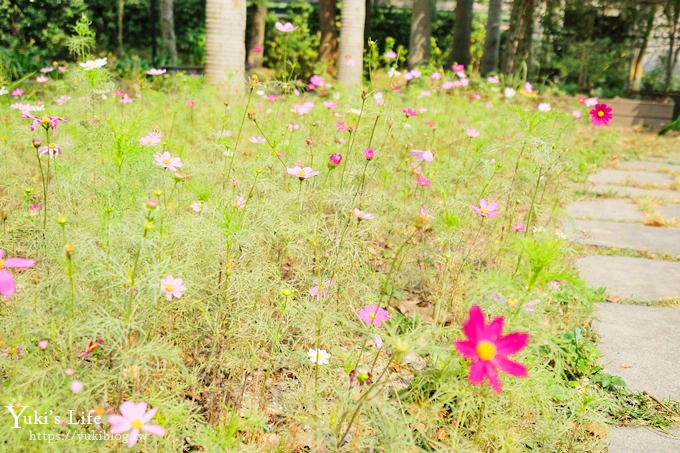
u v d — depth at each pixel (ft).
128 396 5.98
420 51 44.75
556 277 5.96
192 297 7.14
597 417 6.62
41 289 6.54
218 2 27.58
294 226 8.96
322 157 11.84
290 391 7.29
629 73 45.55
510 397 6.36
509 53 41.29
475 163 12.84
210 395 6.95
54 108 15.03
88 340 5.85
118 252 6.93
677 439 7.04
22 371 5.51
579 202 17.35
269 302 8.02
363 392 6.47
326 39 46.21
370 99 15.16
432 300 9.95
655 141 29.66
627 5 44.50
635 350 9.02
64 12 46.80
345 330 8.10
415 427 6.46
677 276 12.07
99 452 5.42
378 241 11.65
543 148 10.61
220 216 7.98
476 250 11.16
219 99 21.66
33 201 10.57
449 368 6.41
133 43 56.65
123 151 7.89
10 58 32.45
